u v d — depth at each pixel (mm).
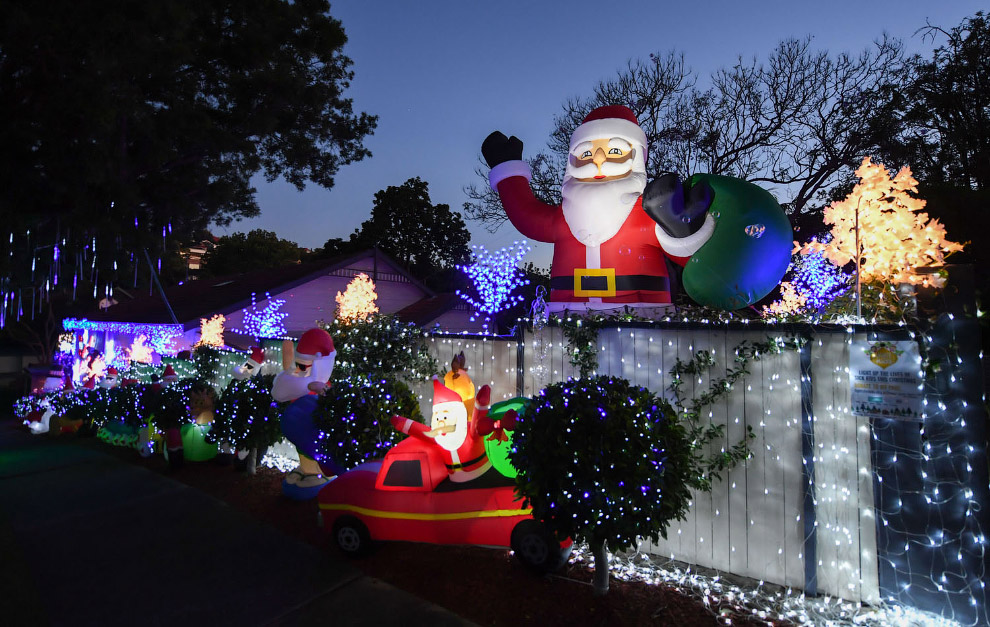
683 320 5391
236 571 5145
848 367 4215
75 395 13375
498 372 6539
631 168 6297
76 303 26969
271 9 15625
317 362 7266
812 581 4273
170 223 15680
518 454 4281
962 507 3756
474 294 8320
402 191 35656
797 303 5801
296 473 7242
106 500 7551
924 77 18250
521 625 4035
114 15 9750
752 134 20078
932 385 3865
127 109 11242
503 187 7234
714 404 4816
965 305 3820
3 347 29578
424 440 5203
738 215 5285
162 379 10109
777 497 4484
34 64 9797
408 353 7461
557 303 6457
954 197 7695
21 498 7770
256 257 40938
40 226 12234
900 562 3967
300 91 15695
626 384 4367
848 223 4398
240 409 8047
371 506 5141
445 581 4754
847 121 18625
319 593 4664
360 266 20266
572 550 5125
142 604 4562
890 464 4012
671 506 4121
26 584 4973
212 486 7996
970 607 3709
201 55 14625
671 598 4324
